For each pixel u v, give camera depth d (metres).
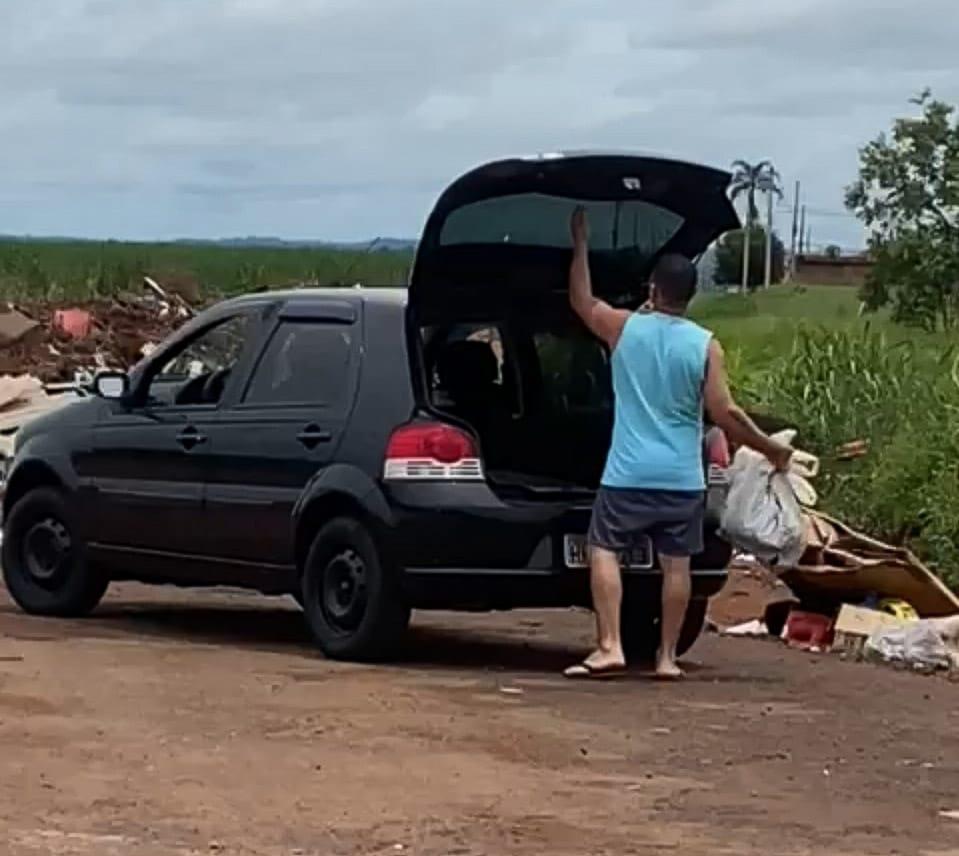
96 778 8.38
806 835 7.76
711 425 11.86
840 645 12.61
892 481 15.87
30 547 13.52
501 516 10.95
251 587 12.12
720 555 11.66
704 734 9.64
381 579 11.21
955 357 18.23
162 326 38.22
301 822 7.74
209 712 9.80
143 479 12.66
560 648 12.51
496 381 11.55
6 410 21.98
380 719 9.71
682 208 11.54
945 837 7.80
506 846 7.46
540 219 11.28
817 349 18.28
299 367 11.92
